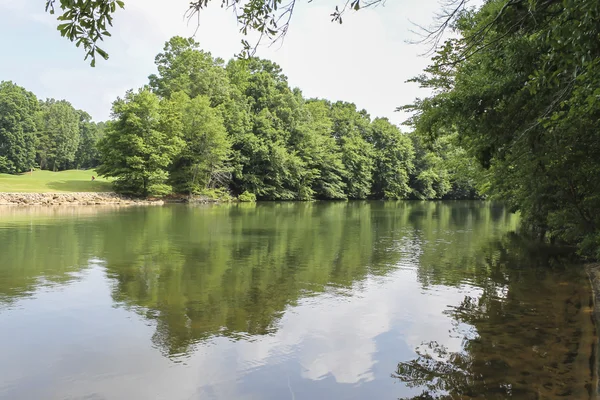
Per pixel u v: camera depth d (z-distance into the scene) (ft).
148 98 131.23
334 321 21.77
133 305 24.11
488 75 21.91
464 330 20.56
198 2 11.37
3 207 95.25
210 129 146.00
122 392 14.33
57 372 15.75
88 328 20.34
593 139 24.00
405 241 53.01
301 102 219.20
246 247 45.62
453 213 113.09
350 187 213.25
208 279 30.78
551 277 32.55
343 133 226.79
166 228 61.36
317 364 16.63
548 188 38.04
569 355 17.46
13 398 13.89
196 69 172.96
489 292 27.86
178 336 19.44
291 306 24.34
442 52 17.06
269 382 15.11
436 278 31.99
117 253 40.42
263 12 12.65
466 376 15.61
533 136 21.48
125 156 131.44
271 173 175.32
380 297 26.43
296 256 40.73
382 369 16.22
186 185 147.95
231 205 130.82
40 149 250.57
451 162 72.08
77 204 111.24
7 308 23.27
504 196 65.72
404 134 240.94
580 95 14.28
